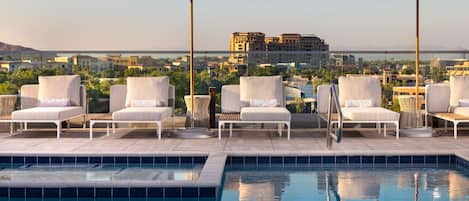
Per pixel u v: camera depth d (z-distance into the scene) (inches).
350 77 355.9
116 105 359.3
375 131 353.7
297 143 300.5
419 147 283.6
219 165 229.8
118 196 201.6
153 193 201.0
